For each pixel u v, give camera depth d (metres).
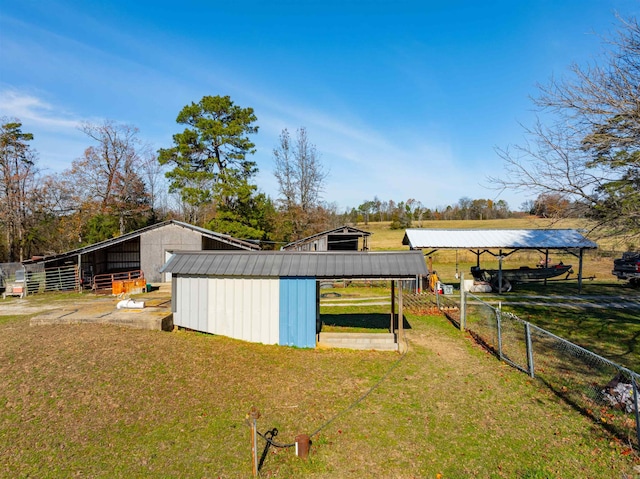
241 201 35.66
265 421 7.05
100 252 27.16
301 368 9.81
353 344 11.56
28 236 35.62
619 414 6.98
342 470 5.62
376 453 6.05
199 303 12.66
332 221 56.28
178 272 12.70
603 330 13.16
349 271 11.45
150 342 11.09
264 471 5.58
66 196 37.03
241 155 36.25
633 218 10.88
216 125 33.47
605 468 5.45
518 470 5.52
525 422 6.94
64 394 7.80
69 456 5.89
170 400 7.76
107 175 37.12
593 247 21.28
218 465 5.72
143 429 6.69
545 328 13.63
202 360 10.01
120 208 36.84
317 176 41.16
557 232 23.44
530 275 24.81
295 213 40.22
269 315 11.87
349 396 8.17
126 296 19.14
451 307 17.66
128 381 8.47
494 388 8.53
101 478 5.40
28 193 35.25
